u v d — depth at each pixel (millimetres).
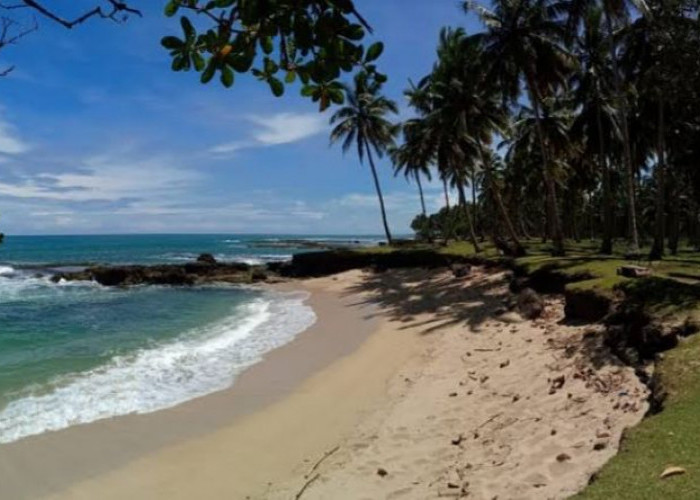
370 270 36469
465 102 27766
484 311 17844
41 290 34250
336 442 8680
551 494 5660
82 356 14602
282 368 13516
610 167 43156
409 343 15422
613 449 6395
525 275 19891
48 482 7754
